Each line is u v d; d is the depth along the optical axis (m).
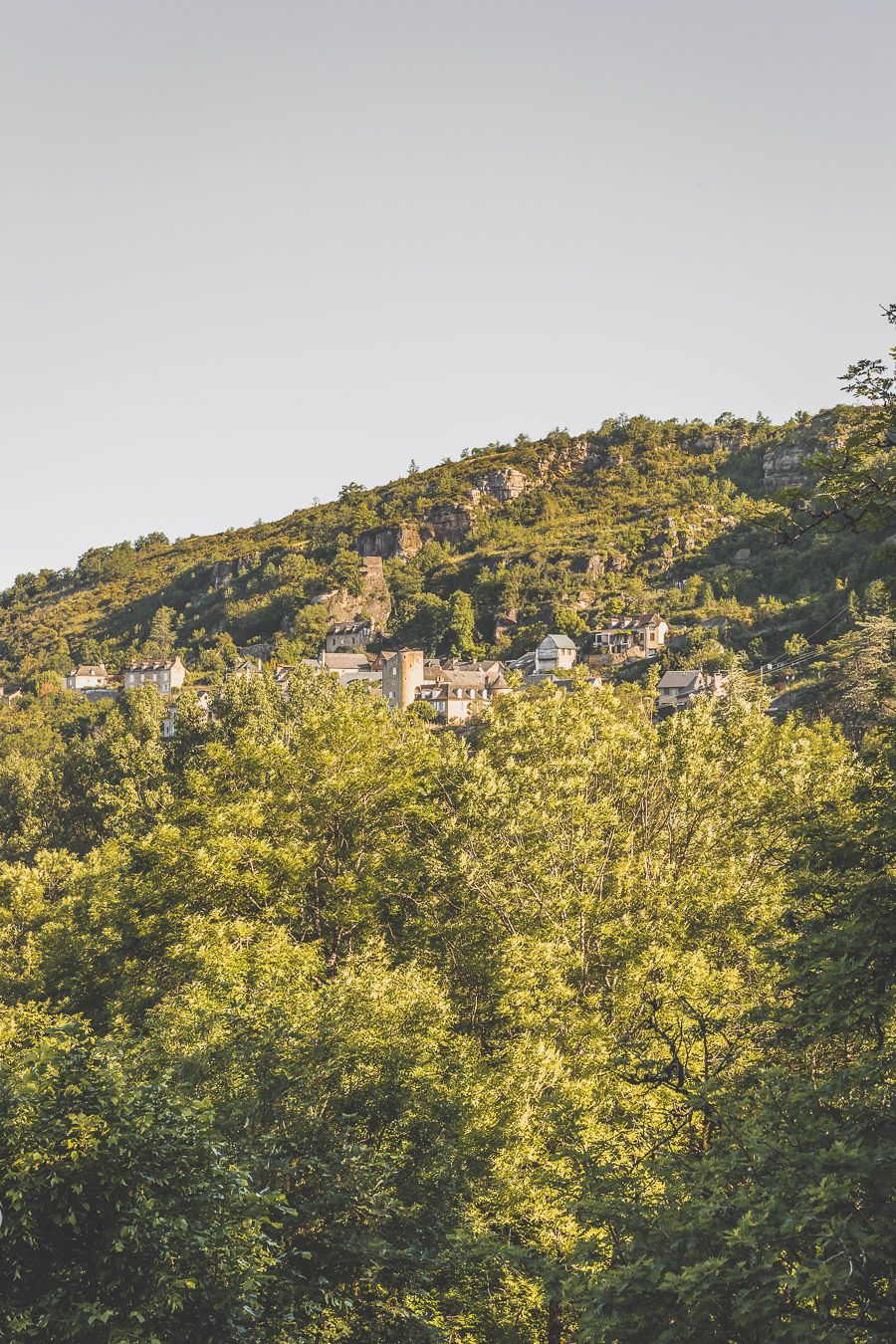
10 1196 29.05
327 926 93.50
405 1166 50.84
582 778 92.88
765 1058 51.62
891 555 42.75
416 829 99.56
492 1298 54.53
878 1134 36.62
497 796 88.56
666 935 76.19
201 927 82.31
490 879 84.94
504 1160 55.50
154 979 88.81
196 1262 32.19
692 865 92.06
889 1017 38.41
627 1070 61.22
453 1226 48.84
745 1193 33.88
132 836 121.81
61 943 103.31
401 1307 44.25
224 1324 32.31
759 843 89.81
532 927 82.12
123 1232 29.72
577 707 107.31
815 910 45.84
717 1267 31.20
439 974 83.94
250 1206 34.41
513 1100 59.78
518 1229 56.34
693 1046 59.75
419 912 91.19
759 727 109.06
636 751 100.81
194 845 93.25
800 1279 30.03
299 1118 47.25
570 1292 37.03
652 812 99.56
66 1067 33.72
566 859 87.31
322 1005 57.09
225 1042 51.56
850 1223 31.17
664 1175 41.16
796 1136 36.69
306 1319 40.06
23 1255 30.05
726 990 69.19
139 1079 48.72
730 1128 40.47
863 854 43.19
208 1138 34.59
